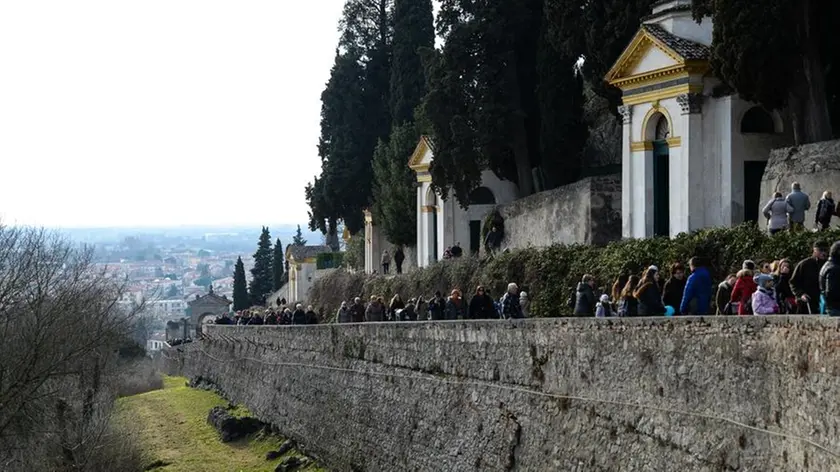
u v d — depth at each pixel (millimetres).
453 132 55781
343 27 80438
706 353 18109
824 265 17688
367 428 34562
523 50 56344
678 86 40531
